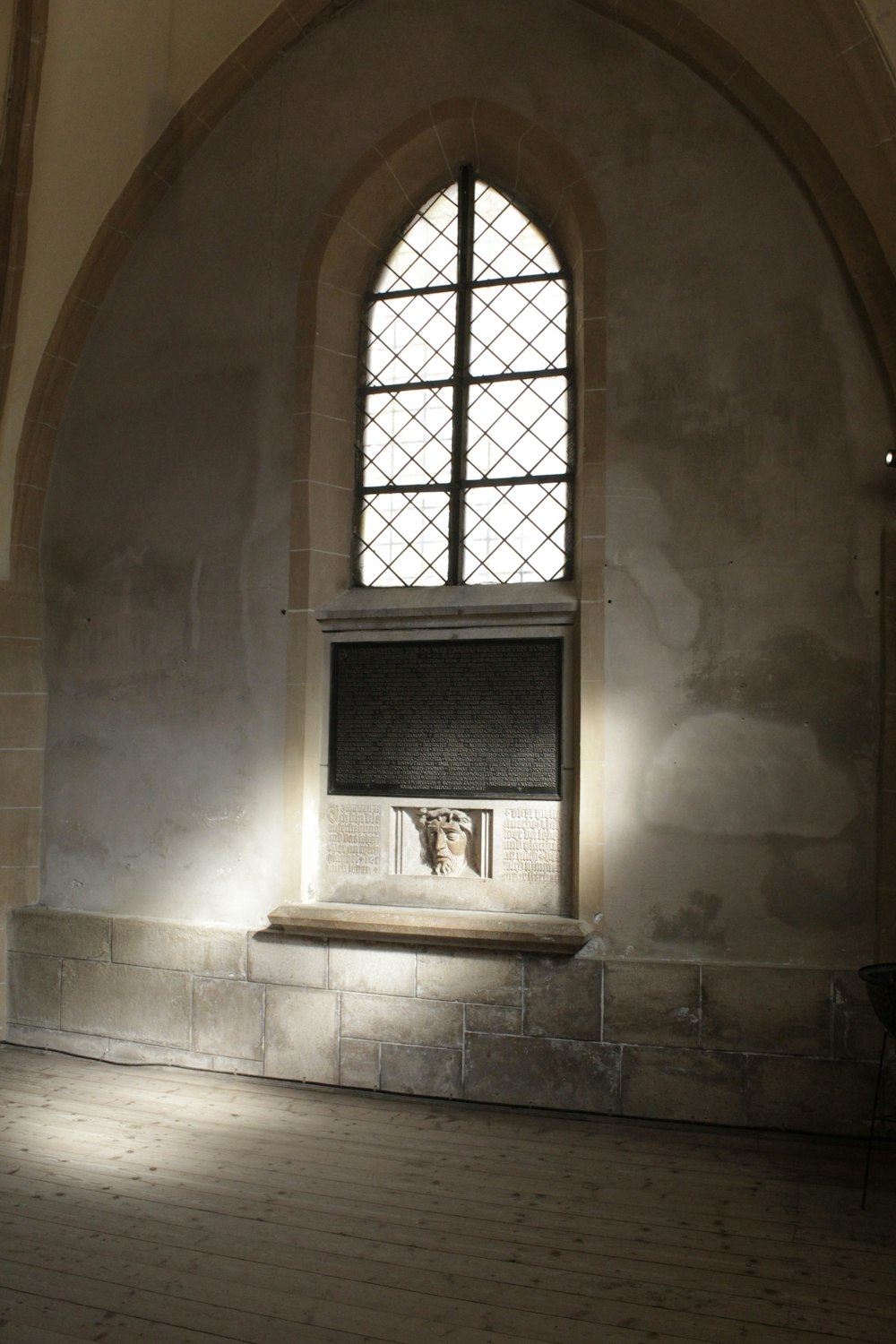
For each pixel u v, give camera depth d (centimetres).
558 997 641
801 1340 387
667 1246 464
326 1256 449
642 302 661
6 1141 580
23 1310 400
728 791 625
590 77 687
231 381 755
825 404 625
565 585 693
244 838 725
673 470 648
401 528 745
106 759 772
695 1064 616
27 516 789
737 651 629
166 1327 389
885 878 592
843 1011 595
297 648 720
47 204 732
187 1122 617
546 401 721
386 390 759
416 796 700
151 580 768
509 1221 487
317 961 693
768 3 585
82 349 785
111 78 714
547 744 677
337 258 747
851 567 614
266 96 768
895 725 595
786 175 641
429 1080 664
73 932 760
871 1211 503
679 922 627
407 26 737
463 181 755
